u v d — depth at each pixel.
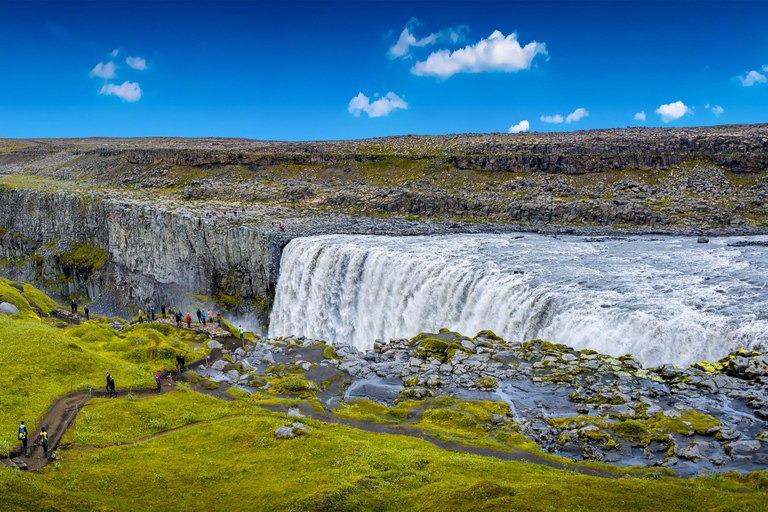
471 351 61.03
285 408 50.06
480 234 121.62
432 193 158.25
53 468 37.47
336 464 36.81
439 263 88.50
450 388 52.16
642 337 57.62
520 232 123.75
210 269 134.88
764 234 109.25
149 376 57.44
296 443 40.88
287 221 139.12
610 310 61.75
